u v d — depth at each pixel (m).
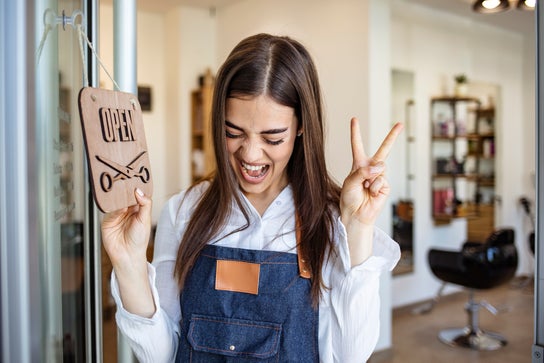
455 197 5.49
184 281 1.06
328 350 1.04
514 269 4.06
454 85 5.52
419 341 4.17
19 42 0.54
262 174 1.01
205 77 5.26
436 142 5.32
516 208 6.47
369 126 3.85
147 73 5.57
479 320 4.70
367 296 0.98
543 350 0.92
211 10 5.55
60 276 0.94
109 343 3.62
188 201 1.15
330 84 4.15
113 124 0.74
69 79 0.98
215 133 0.98
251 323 1.00
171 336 1.04
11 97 0.54
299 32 4.46
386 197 0.95
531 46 6.40
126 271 0.92
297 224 1.05
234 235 1.07
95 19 1.00
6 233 0.54
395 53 4.90
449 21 5.36
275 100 0.92
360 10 3.89
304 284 1.02
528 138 6.47
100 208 0.70
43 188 0.83
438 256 4.14
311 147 1.00
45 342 0.85
